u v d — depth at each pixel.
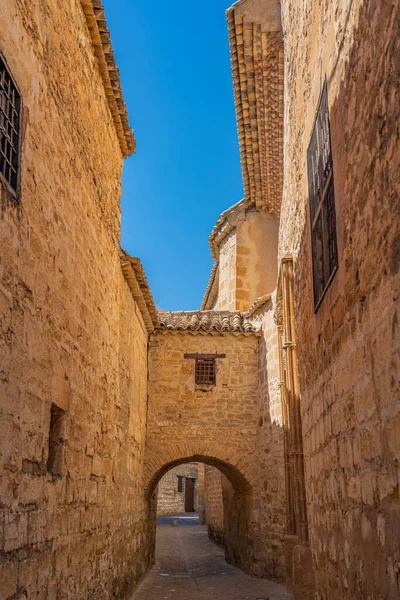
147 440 15.59
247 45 12.30
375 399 4.38
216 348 16.27
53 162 5.92
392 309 3.88
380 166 4.07
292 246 9.74
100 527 7.91
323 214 6.39
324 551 6.67
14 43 4.82
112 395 9.13
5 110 4.64
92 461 7.54
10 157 4.70
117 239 9.81
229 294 20.42
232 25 12.10
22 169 4.96
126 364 11.45
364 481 4.74
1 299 4.43
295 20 8.63
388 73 3.84
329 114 5.84
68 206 6.50
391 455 3.99
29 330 5.10
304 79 7.71
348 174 5.04
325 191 6.26
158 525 30.41
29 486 5.01
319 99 6.48
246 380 16.09
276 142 15.00
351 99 4.87
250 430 15.77
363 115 4.50
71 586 6.29
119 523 10.13
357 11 4.60
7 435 4.52
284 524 13.41
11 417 4.62
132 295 12.38
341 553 5.68
